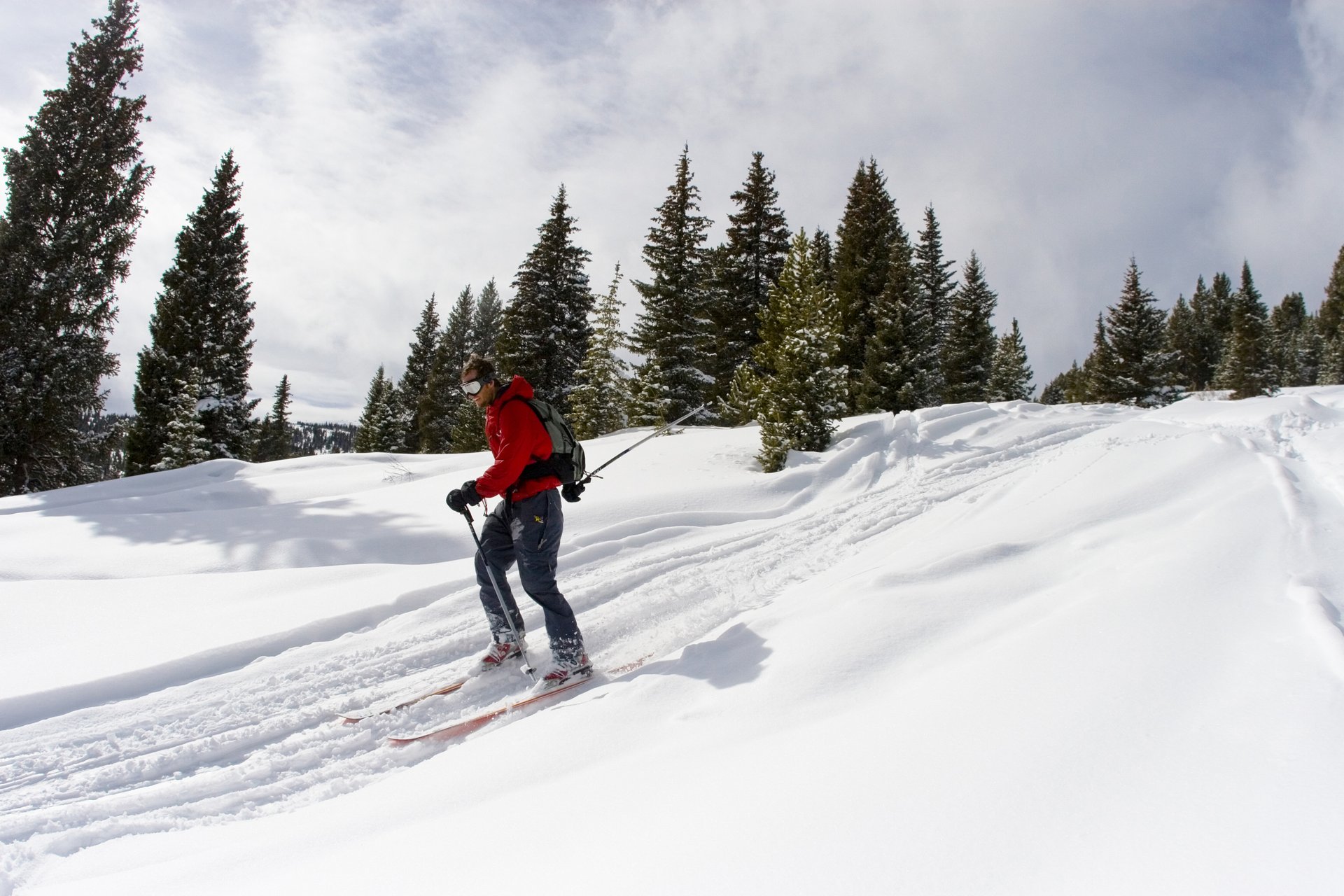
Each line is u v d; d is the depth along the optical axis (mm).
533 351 26438
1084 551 3623
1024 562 3629
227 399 30156
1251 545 2879
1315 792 1257
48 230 22734
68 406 21641
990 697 1996
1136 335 34156
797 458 9297
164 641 4246
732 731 2375
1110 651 2105
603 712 2791
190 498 10078
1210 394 47438
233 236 31828
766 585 4703
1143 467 5312
